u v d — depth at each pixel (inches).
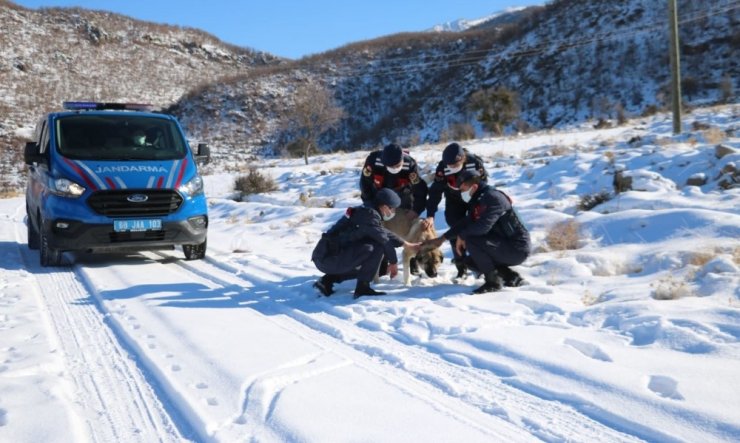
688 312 210.4
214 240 474.3
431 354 201.9
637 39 2260.1
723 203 350.0
